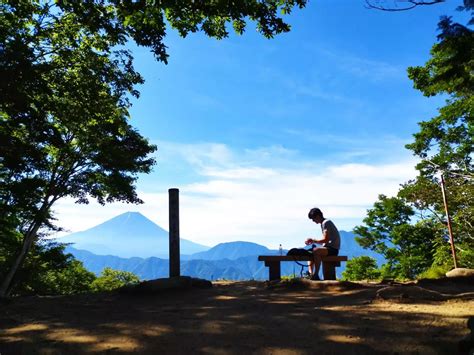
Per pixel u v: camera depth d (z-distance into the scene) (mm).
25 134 15320
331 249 7164
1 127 13562
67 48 15508
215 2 8828
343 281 6117
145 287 6406
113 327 3865
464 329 3229
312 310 4434
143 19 8906
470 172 24438
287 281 6609
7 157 13852
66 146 18047
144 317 4387
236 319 4098
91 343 3281
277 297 5590
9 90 10945
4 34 12250
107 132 19516
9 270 19328
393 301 4656
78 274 38438
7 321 4207
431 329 3316
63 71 15219
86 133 18469
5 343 3314
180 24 9805
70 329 3803
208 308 4875
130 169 20516
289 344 3119
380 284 6469
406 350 2838
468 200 22719
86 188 19656
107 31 11617
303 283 6430
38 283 26406
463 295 4660
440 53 5148
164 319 4223
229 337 3389
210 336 3441
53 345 3234
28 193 16938
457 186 23438
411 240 32688
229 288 6867
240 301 5355
